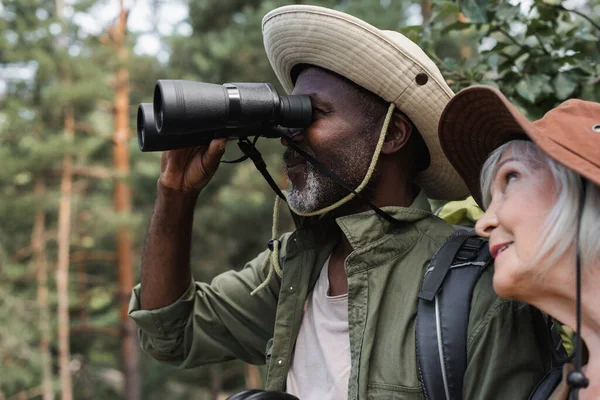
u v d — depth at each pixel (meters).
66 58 14.27
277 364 1.69
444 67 2.43
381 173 1.69
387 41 1.60
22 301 13.98
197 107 1.47
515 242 1.23
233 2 14.35
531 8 2.34
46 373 13.76
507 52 2.55
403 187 1.73
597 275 1.18
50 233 14.93
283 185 13.16
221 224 13.91
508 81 2.33
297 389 1.65
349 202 1.71
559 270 1.20
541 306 1.24
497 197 1.30
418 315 1.46
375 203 1.69
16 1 14.52
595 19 2.68
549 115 1.28
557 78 2.28
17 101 14.52
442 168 1.77
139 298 2.00
